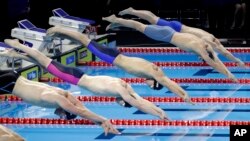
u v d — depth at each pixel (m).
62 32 29.77
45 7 48.28
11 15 45.38
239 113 31.86
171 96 34.81
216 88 36.84
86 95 35.28
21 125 30.20
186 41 30.53
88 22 41.75
